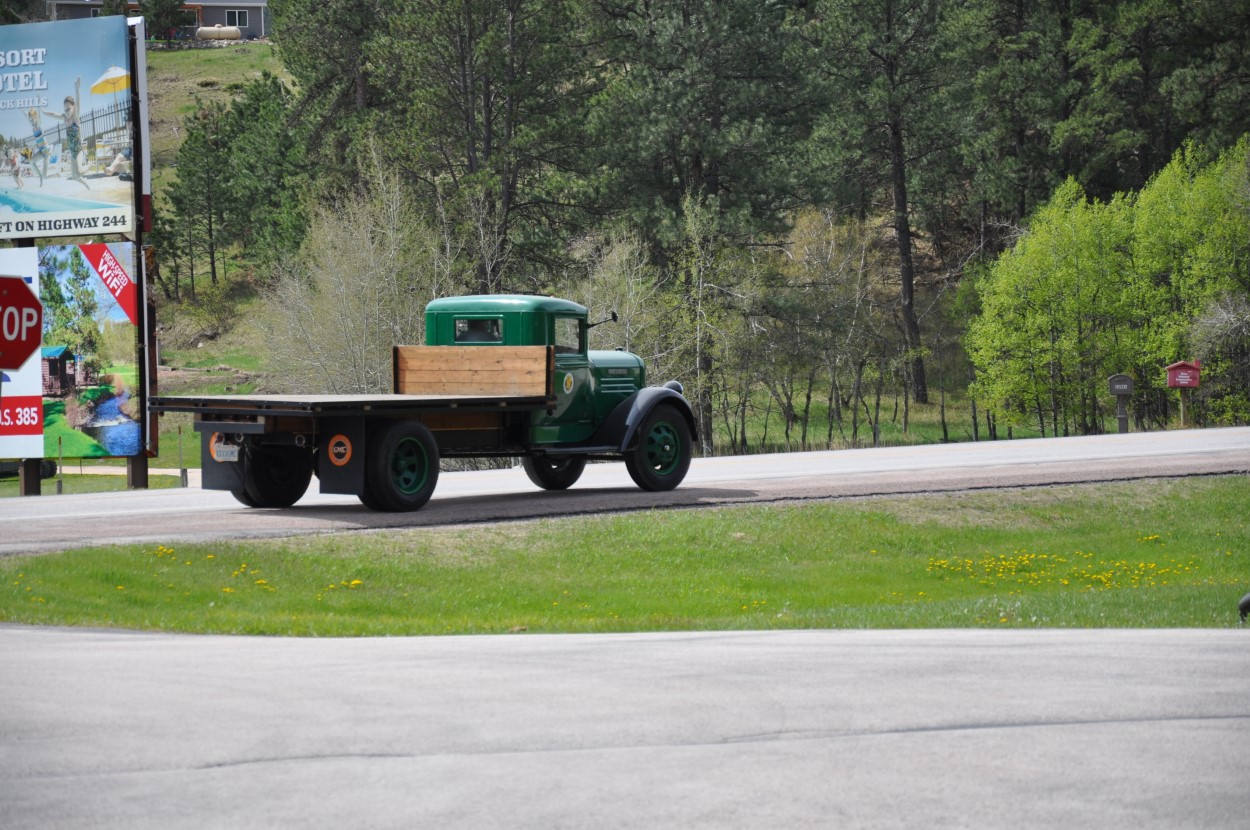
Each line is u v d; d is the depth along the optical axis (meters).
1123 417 42.31
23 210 28.03
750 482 22.48
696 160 58.62
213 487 17.27
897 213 70.81
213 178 94.44
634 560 17.02
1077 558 20.05
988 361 64.00
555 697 7.05
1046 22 69.31
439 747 5.87
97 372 27.94
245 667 8.21
